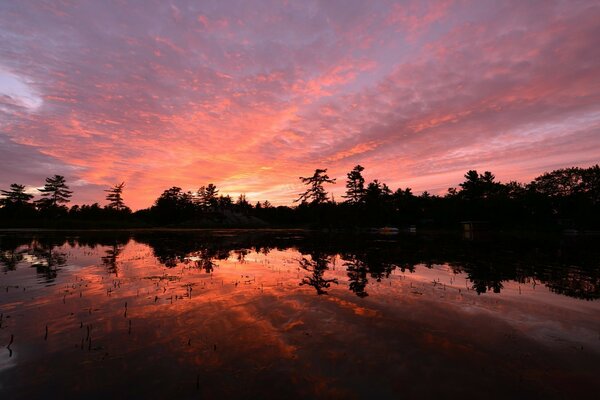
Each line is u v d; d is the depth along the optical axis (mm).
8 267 13789
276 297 8688
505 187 73750
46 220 70562
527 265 14914
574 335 5984
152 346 5438
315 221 77188
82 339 5719
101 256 17938
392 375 4496
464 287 10008
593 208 56719
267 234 47875
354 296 8844
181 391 4102
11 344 5496
